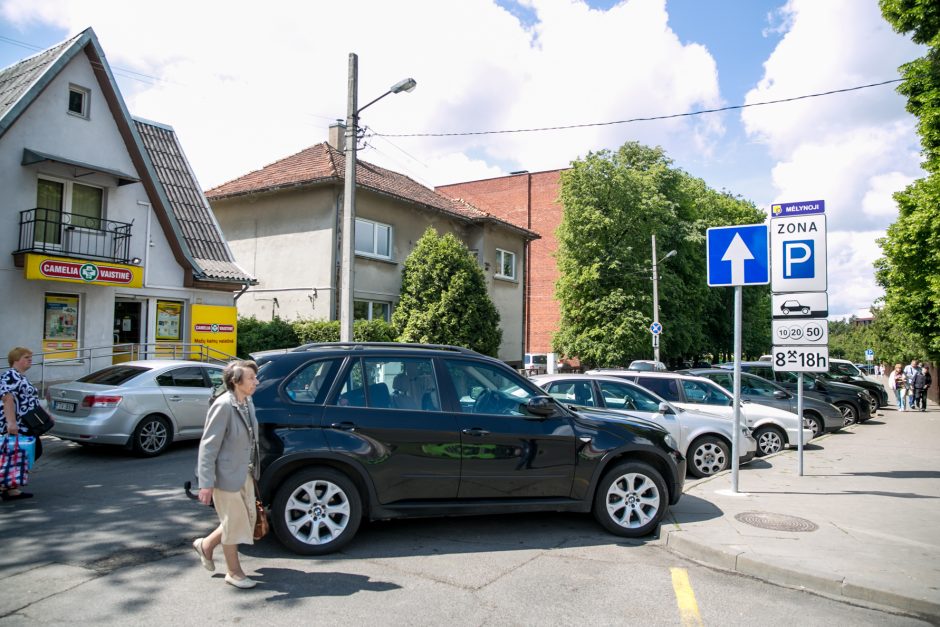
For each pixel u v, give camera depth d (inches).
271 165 922.7
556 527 242.4
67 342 570.6
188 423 404.8
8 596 166.7
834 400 668.7
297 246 808.3
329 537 203.0
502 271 1072.2
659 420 357.1
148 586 174.6
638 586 181.6
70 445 419.2
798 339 341.4
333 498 205.0
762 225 287.4
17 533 223.9
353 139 572.1
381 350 224.7
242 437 172.7
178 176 735.7
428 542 219.9
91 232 586.2
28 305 539.5
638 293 1135.6
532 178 1691.7
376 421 209.3
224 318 684.7
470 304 788.0
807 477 332.8
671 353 1249.4
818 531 225.9
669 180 1322.6
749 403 463.2
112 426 366.9
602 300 1119.0
